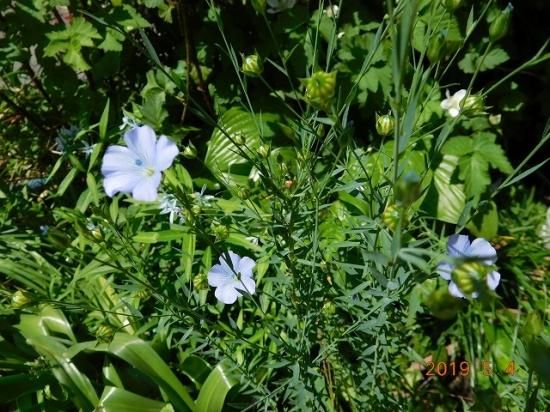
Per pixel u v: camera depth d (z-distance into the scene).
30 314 0.24
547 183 0.34
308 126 0.17
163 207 0.23
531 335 0.13
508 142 0.36
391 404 0.22
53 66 0.31
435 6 0.16
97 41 0.29
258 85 0.32
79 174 0.33
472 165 0.29
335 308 0.21
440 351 0.25
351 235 0.21
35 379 0.22
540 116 0.35
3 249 0.27
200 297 0.21
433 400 0.24
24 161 0.35
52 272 0.26
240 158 0.29
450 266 0.14
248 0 0.31
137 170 0.14
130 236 0.24
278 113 0.31
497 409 0.15
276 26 0.30
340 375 0.23
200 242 0.26
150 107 0.28
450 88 0.34
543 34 0.33
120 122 0.32
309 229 0.19
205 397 0.22
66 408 0.23
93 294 0.25
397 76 0.12
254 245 0.23
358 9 0.30
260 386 0.21
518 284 0.29
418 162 0.28
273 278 0.20
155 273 0.25
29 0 0.29
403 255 0.12
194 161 0.32
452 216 0.29
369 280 0.19
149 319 0.24
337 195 0.27
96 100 0.32
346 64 0.29
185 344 0.25
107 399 0.22
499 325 0.26
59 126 0.36
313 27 0.30
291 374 0.23
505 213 0.32
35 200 0.33
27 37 0.29
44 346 0.23
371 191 0.17
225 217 0.23
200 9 0.32
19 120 0.36
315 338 0.22
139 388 0.24
